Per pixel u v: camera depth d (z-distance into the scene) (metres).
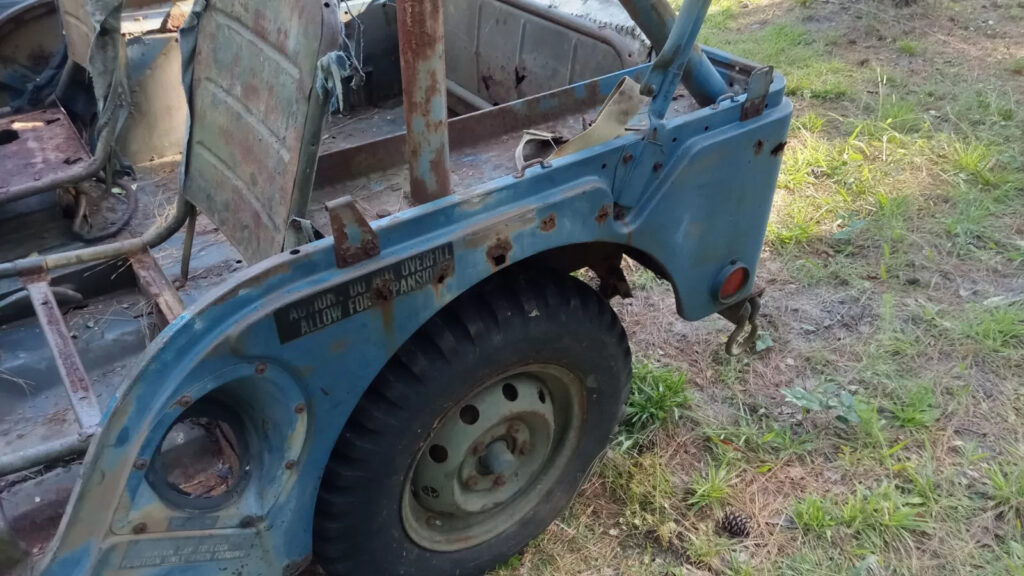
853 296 3.49
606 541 2.42
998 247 3.75
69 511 1.47
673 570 2.32
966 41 6.09
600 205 1.86
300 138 1.71
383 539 1.96
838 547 2.38
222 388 1.58
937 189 4.19
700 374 3.08
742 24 6.73
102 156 2.65
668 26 2.02
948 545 2.38
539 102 2.31
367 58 3.50
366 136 3.32
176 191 3.03
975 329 3.19
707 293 2.29
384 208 2.00
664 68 1.87
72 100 3.33
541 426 2.16
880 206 4.05
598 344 2.08
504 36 2.99
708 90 2.16
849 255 3.77
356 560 1.96
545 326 1.92
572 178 1.81
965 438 2.75
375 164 2.17
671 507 2.52
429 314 1.70
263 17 1.86
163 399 1.46
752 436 2.75
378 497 1.88
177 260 2.64
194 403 1.61
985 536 2.40
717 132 2.04
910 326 3.29
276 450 1.68
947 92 5.23
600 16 2.67
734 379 3.04
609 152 1.85
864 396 2.94
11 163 2.82
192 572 1.66
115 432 1.45
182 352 1.46
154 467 1.59
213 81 2.13
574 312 1.98
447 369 1.81
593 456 2.34
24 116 3.20
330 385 1.65
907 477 2.61
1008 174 4.25
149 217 2.87
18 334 2.43
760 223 2.30
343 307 1.58
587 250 2.17
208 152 2.19
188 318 1.45
